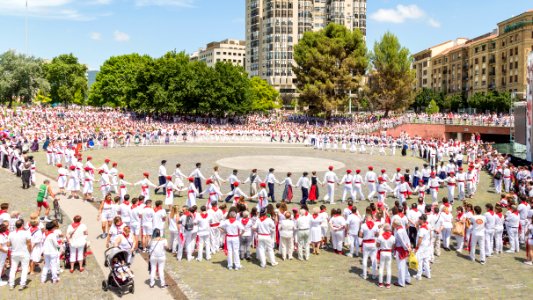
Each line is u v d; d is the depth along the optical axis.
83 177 26.58
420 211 17.02
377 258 14.03
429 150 43.50
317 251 16.89
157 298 12.31
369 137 55.72
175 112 84.12
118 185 28.62
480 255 16.11
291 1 155.88
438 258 16.67
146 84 83.38
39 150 48.53
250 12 170.62
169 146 56.50
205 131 66.75
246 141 67.44
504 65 97.19
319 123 85.31
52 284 13.33
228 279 13.95
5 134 45.75
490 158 39.56
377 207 17.98
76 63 118.88
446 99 115.25
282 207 16.86
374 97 89.38
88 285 13.24
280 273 14.62
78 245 14.20
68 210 22.30
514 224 17.42
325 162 41.69
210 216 16.59
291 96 156.12
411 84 89.62
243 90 86.00
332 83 86.56
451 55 124.94
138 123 72.06
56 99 116.50
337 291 13.02
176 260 15.90
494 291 13.13
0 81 83.88
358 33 90.19
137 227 16.83
